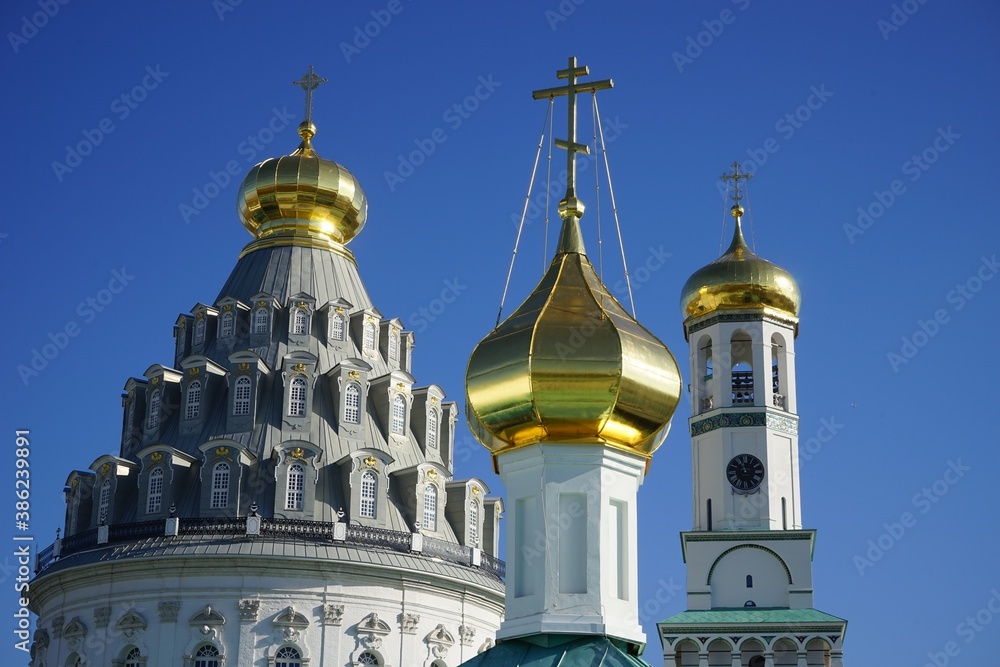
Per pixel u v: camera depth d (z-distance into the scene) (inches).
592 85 1535.4
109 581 3125.0
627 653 1332.4
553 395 1371.8
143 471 3260.3
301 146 3850.9
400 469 3371.1
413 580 3181.6
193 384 3405.5
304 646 3056.1
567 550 1349.7
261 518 3139.8
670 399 1406.3
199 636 3038.9
